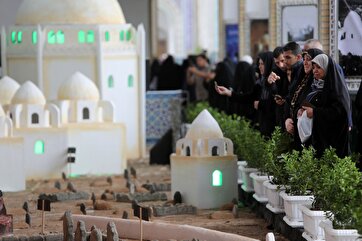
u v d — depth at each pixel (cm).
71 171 1684
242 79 1592
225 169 1303
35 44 1900
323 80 1072
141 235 1027
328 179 934
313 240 956
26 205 1303
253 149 1313
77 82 1711
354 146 1160
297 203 1038
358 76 1334
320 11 1370
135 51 1964
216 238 1013
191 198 1305
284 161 1100
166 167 1838
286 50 1171
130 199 1381
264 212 1203
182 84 2705
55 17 1917
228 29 2570
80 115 1708
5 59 1931
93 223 1114
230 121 1483
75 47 1898
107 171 1709
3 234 1083
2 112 1516
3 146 1501
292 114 1138
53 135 1650
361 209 838
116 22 1952
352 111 1166
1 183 1504
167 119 2239
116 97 1941
